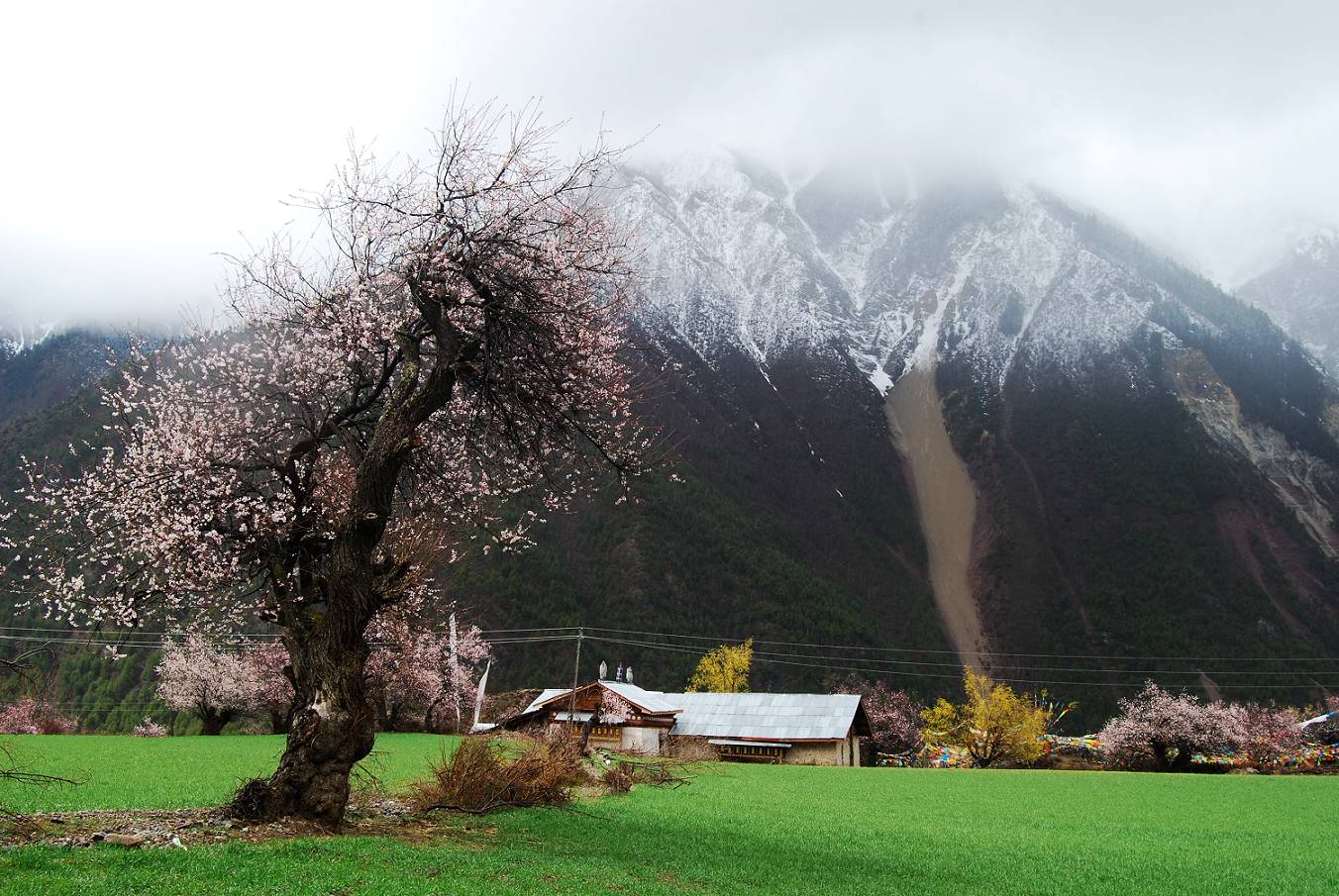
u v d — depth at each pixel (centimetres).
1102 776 5881
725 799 2981
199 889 977
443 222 1748
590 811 2116
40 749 3509
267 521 1653
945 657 18900
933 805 3381
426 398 1652
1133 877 1817
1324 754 8212
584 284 1911
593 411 1931
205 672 6031
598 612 13175
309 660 1490
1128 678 18900
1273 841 2577
